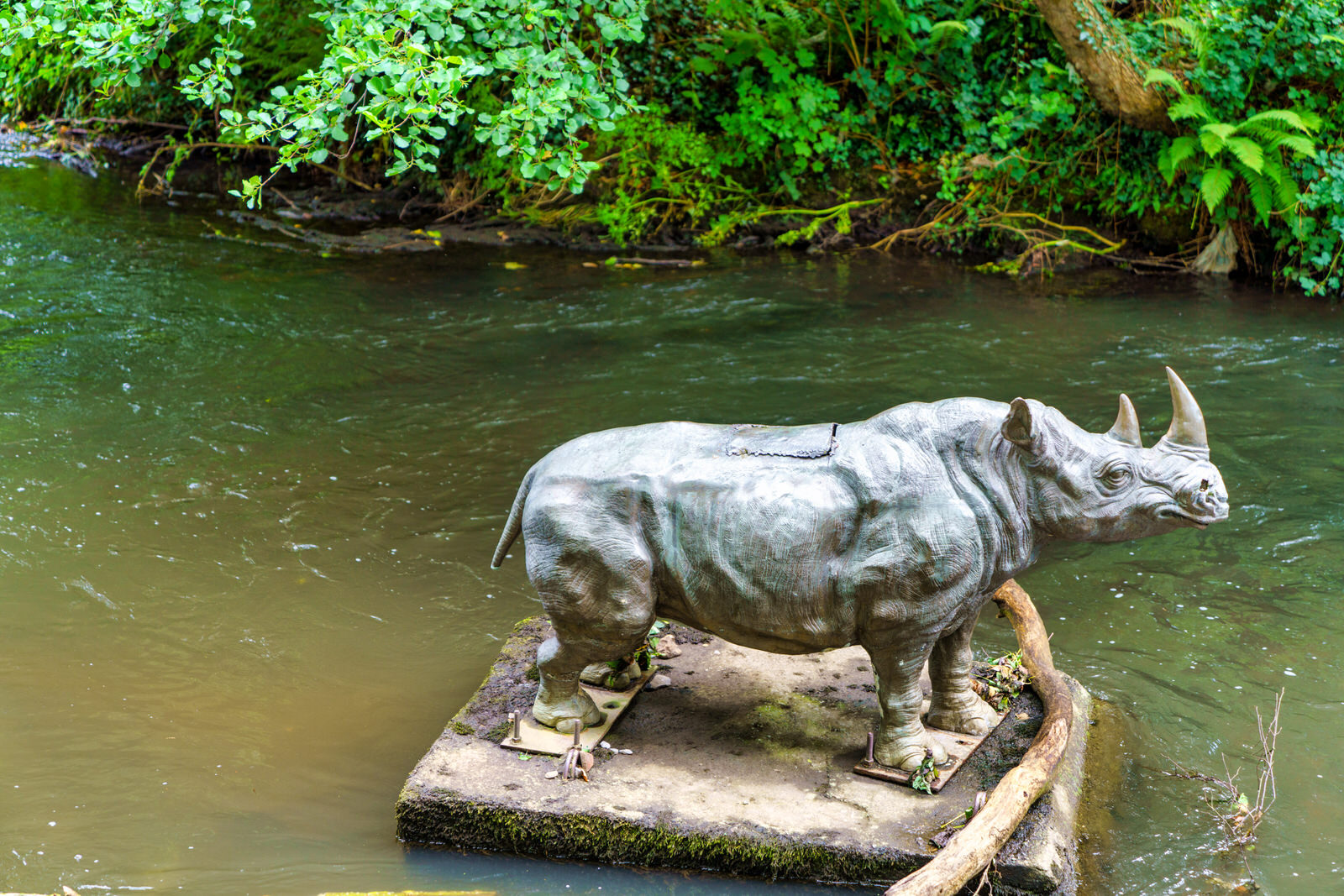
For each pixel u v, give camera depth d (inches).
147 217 607.8
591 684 202.1
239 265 523.2
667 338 435.8
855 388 382.6
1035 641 211.2
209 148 743.1
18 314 439.2
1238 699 220.5
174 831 178.5
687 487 175.6
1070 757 194.7
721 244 592.4
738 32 602.2
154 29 340.5
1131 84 541.0
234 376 386.6
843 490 172.2
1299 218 513.0
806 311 473.1
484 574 267.6
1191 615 252.4
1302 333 450.0
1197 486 172.7
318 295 483.2
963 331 446.6
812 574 172.9
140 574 262.2
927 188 609.6
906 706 178.4
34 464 314.0
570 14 329.1
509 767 179.2
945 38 600.1
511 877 166.9
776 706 198.8
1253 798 190.4
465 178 634.2
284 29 680.4
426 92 273.1
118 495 299.3
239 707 215.0
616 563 175.5
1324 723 212.4
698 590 176.6
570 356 414.0
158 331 428.1
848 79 607.5
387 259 548.7
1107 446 175.6
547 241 590.2
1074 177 594.2
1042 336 441.4
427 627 245.1
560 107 295.7
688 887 164.1
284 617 247.1
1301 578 266.8
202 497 300.2
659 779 176.9
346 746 203.0
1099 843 177.9
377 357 409.7
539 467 185.9
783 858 163.3
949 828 165.6
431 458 328.5
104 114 775.1
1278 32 527.5
